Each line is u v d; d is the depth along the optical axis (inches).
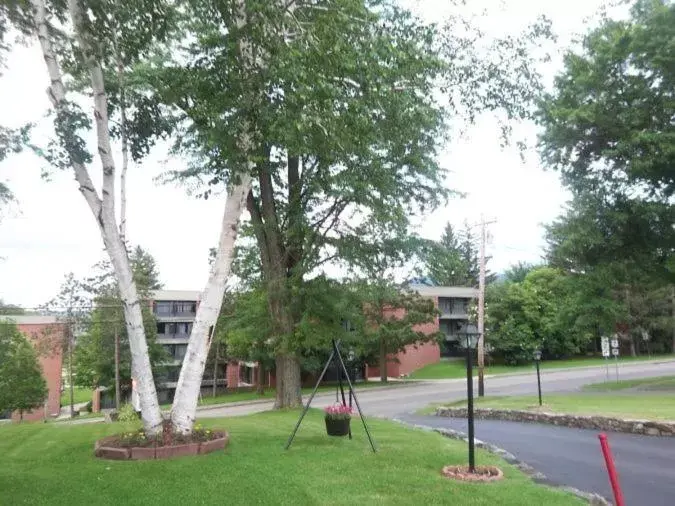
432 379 1831.9
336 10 340.2
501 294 2172.7
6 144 328.8
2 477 296.8
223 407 1494.8
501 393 1181.7
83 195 359.6
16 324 1679.4
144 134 401.4
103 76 382.0
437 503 262.1
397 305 1662.2
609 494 327.6
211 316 385.4
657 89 908.6
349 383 406.9
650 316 2247.8
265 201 733.9
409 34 387.2
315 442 403.5
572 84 981.8
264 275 761.0
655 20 893.8
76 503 251.3
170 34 438.6
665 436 525.7
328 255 732.7
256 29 327.9
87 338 1820.9
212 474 300.0
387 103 371.9
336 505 255.9
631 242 1026.7
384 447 390.0
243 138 362.0
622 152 924.0
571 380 1416.1
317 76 314.3
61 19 379.9
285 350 716.0
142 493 266.4
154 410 365.7
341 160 542.6
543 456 446.3
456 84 418.0
